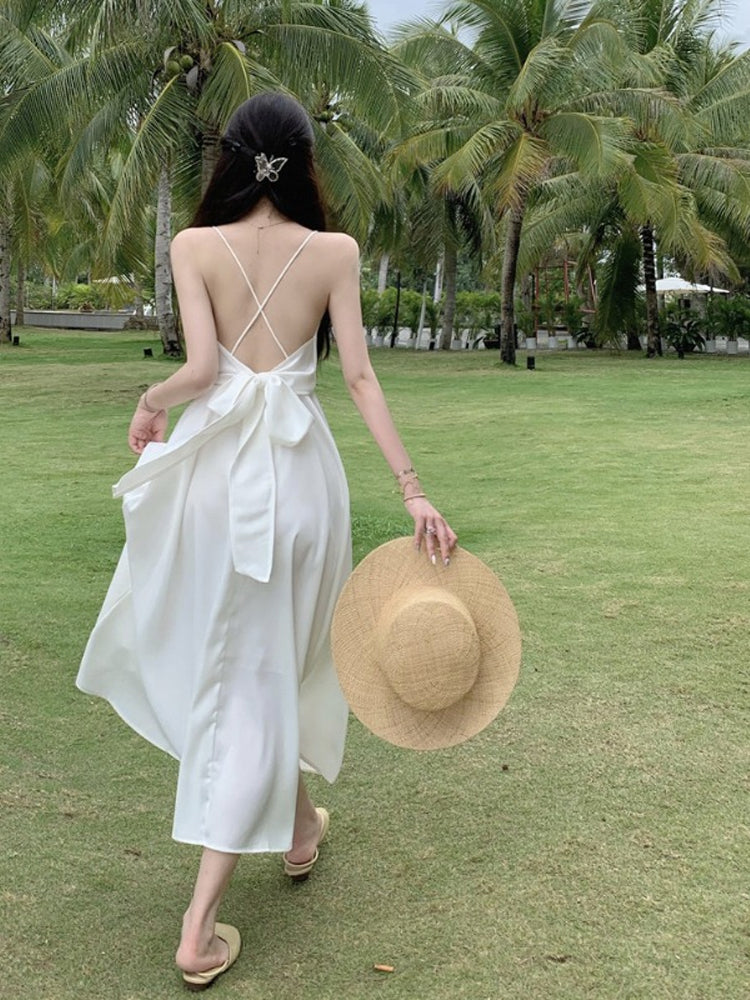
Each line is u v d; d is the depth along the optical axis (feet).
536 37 68.90
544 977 7.21
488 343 107.65
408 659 7.27
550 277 126.82
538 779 10.25
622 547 19.57
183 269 7.48
